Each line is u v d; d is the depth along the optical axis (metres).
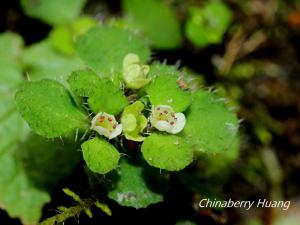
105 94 0.06
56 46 0.10
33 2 0.11
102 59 0.07
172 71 0.07
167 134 0.06
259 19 0.12
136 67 0.06
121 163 0.07
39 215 0.08
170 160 0.06
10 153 0.09
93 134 0.06
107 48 0.07
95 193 0.07
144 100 0.07
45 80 0.06
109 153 0.06
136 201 0.07
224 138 0.07
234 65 0.12
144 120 0.06
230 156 0.09
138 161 0.07
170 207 0.08
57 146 0.08
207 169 0.09
